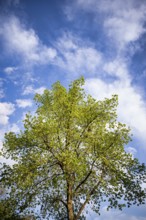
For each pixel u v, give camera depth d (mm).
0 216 17125
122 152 17328
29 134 16062
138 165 17781
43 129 15914
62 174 17219
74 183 18281
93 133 18172
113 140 17297
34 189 17188
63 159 15969
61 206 19875
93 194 18203
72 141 17719
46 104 19203
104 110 18266
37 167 16609
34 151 17156
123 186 17859
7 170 17000
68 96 18297
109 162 17000
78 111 17641
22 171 15883
